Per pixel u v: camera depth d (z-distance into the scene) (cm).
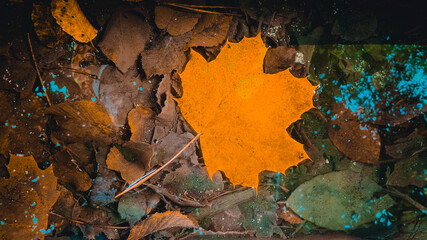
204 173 37
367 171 38
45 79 36
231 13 37
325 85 39
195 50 37
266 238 37
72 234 36
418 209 38
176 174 37
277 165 37
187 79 36
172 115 36
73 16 35
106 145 36
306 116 39
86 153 36
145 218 36
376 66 38
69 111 35
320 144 39
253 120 37
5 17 35
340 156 39
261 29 38
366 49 38
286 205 38
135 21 36
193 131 37
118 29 36
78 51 36
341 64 39
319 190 38
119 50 36
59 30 36
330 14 38
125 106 36
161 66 36
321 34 38
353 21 38
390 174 38
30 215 35
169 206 37
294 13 38
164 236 37
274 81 36
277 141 37
